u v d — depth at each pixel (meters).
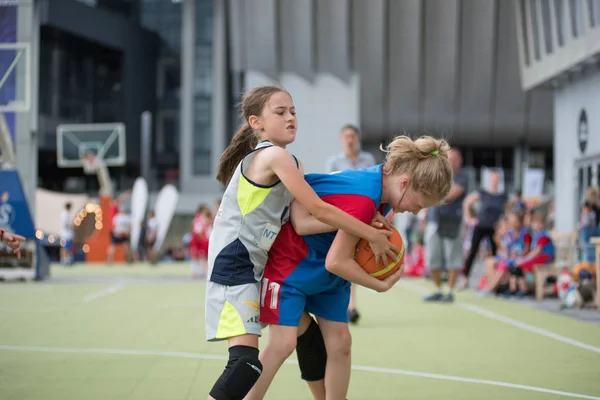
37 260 17.41
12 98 15.93
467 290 14.44
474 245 14.30
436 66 36.88
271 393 4.90
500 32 35.50
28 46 15.84
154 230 29.52
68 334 7.91
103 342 7.29
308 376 4.02
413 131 39.97
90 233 35.25
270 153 3.58
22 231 15.97
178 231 44.25
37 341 7.36
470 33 35.69
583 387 5.09
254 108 3.86
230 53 46.62
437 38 35.81
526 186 29.12
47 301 12.07
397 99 38.31
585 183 16.31
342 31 35.19
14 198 15.70
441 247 11.80
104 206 32.66
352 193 3.68
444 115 39.03
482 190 14.36
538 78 17.77
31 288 15.05
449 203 11.67
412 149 3.75
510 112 39.25
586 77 16.17
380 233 3.64
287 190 3.67
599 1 14.29
